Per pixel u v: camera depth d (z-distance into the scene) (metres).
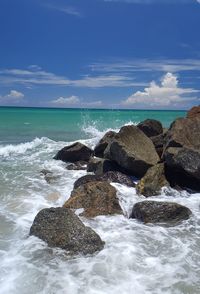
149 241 10.47
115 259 9.32
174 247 10.16
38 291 7.95
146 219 11.77
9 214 12.26
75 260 9.24
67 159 20.80
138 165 15.99
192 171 14.43
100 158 18.69
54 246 9.76
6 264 8.96
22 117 60.06
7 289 7.95
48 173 17.81
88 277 8.52
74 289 8.03
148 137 19.23
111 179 15.36
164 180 15.03
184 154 14.79
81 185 13.77
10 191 14.84
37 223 10.42
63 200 13.93
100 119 57.56
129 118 63.78
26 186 15.64
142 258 9.45
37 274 8.59
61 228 9.99
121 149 16.28
